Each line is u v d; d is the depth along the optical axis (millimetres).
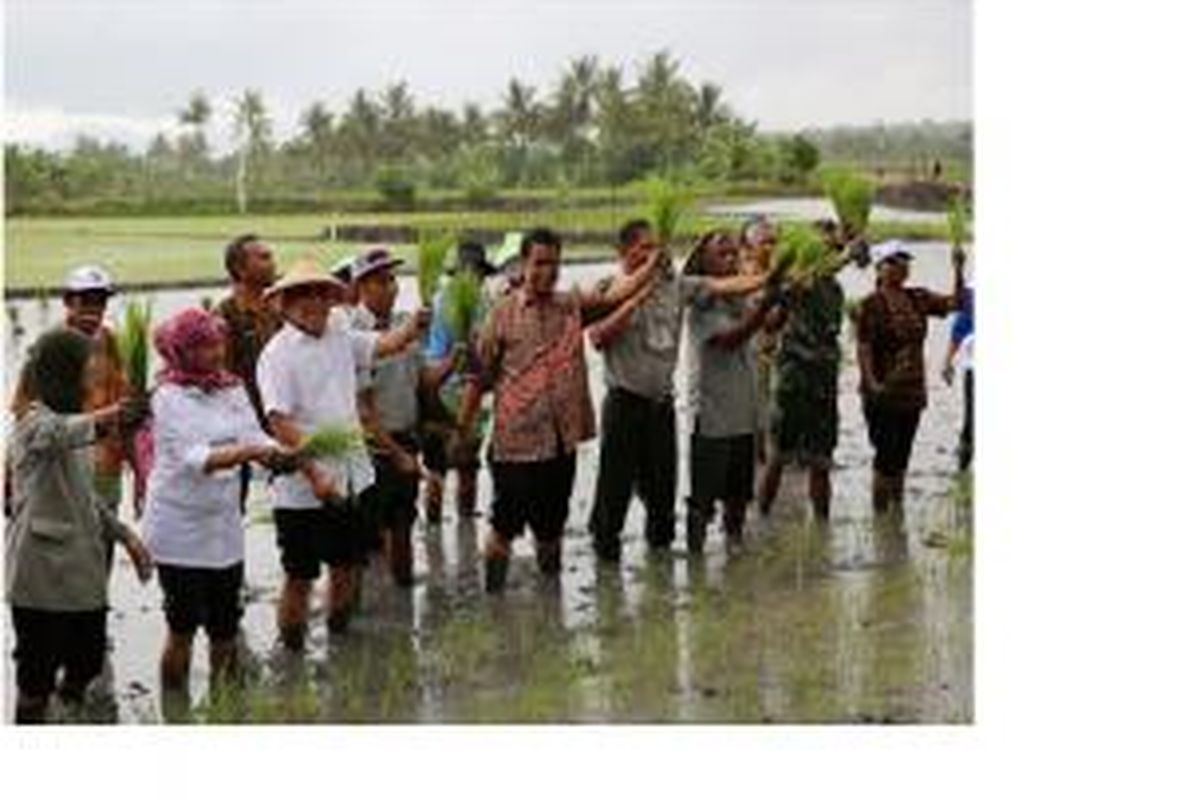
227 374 9031
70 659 8609
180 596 8969
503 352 10859
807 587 10922
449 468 12609
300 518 9664
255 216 50906
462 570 11492
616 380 11430
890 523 12516
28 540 8422
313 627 10273
